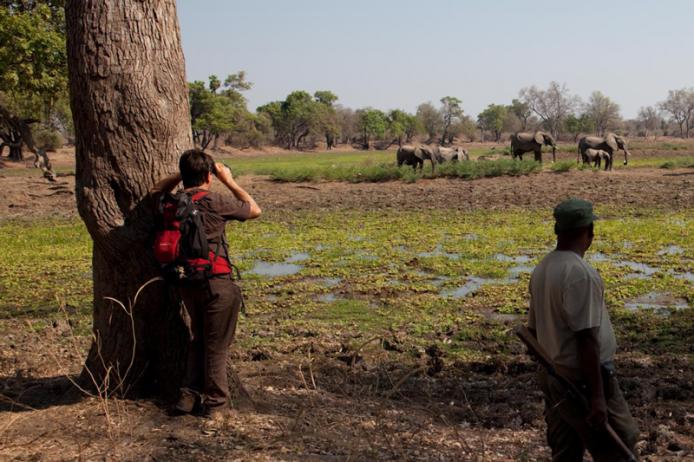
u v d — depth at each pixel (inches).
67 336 378.6
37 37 1172.5
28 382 269.4
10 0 1269.7
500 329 382.0
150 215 219.0
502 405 262.5
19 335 381.7
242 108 4800.7
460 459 194.9
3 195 1277.1
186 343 226.2
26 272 597.0
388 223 890.1
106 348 227.9
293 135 5812.0
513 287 487.5
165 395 226.4
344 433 208.2
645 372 304.0
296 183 1557.6
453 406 261.9
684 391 276.4
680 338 358.0
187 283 198.8
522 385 291.3
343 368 312.8
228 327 209.5
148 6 218.4
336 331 384.5
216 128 3661.4
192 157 205.0
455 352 343.3
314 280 539.2
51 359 319.6
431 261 592.4
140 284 221.0
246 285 520.4
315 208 1114.1
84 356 327.3
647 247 641.0
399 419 231.6
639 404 263.7
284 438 195.9
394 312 429.1
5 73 1168.8
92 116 215.9
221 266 203.6
